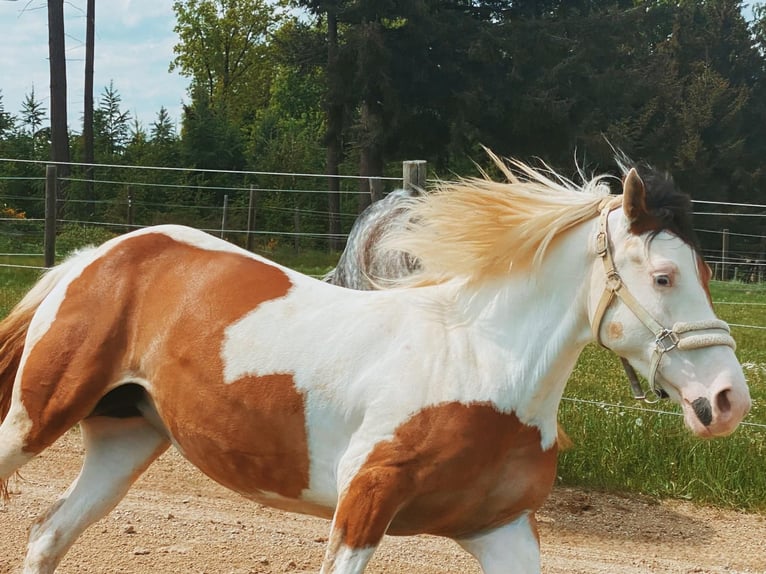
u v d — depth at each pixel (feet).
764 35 136.67
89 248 12.91
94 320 11.51
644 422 22.18
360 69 82.38
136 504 17.53
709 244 95.55
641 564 16.17
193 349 10.85
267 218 78.79
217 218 76.38
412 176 21.08
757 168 107.65
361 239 17.60
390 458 9.53
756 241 95.71
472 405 9.63
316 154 108.68
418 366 9.87
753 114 118.73
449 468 9.51
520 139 86.12
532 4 91.61
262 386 10.34
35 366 11.56
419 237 10.75
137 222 72.64
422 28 83.61
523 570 9.86
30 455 11.68
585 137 82.23
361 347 10.16
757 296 55.77
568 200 10.10
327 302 10.80
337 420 10.00
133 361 11.36
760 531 18.56
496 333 10.07
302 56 90.43
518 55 82.89
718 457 20.90
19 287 42.52
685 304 9.27
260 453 10.44
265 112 132.36
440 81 86.58
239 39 149.79
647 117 95.30
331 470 10.10
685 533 18.26
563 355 9.97
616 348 9.71
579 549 16.85
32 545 11.87
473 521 10.04
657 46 130.21
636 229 9.52
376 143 86.43
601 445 21.34
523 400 9.84
